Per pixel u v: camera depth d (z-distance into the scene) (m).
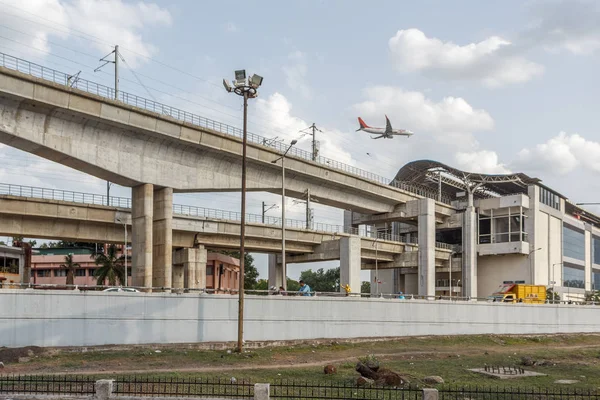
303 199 81.94
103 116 52.06
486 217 108.50
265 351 37.50
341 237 84.12
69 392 19.27
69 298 35.41
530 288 75.81
